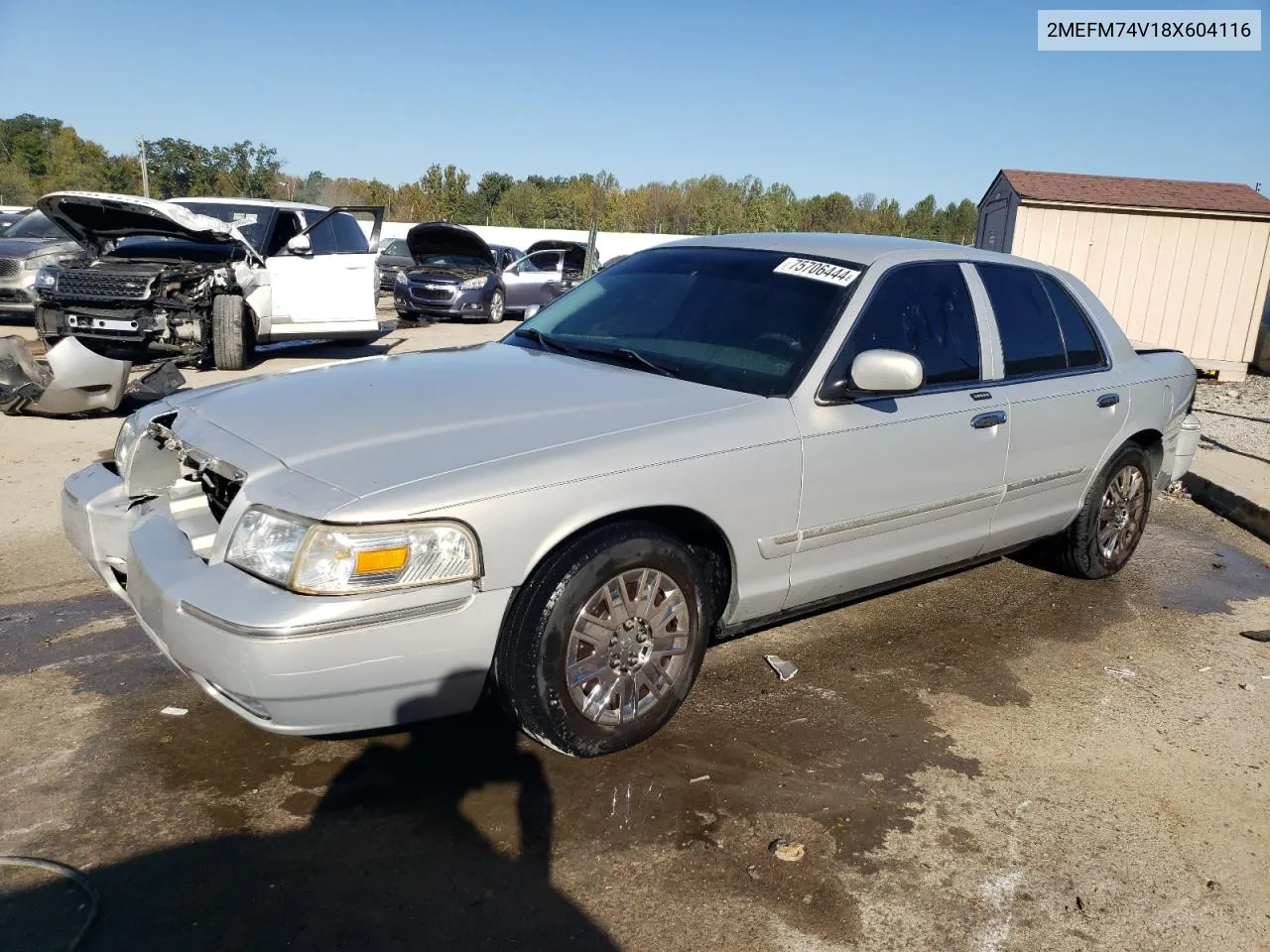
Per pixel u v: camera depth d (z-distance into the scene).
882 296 3.73
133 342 10.04
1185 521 6.67
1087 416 4.49
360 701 2.58
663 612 3.08
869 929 2.45
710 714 3.47
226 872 2.52
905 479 3.68
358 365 3.70
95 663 3.65
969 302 4.09
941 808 2.99
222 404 3.22
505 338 4.32
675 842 2.73
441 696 2.70
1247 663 4.22
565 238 37.62
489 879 2.54
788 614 3.63
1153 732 3.56
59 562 4.71
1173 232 13.48
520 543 2.69
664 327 3.85
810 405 3.38
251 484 2.67
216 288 10.21
